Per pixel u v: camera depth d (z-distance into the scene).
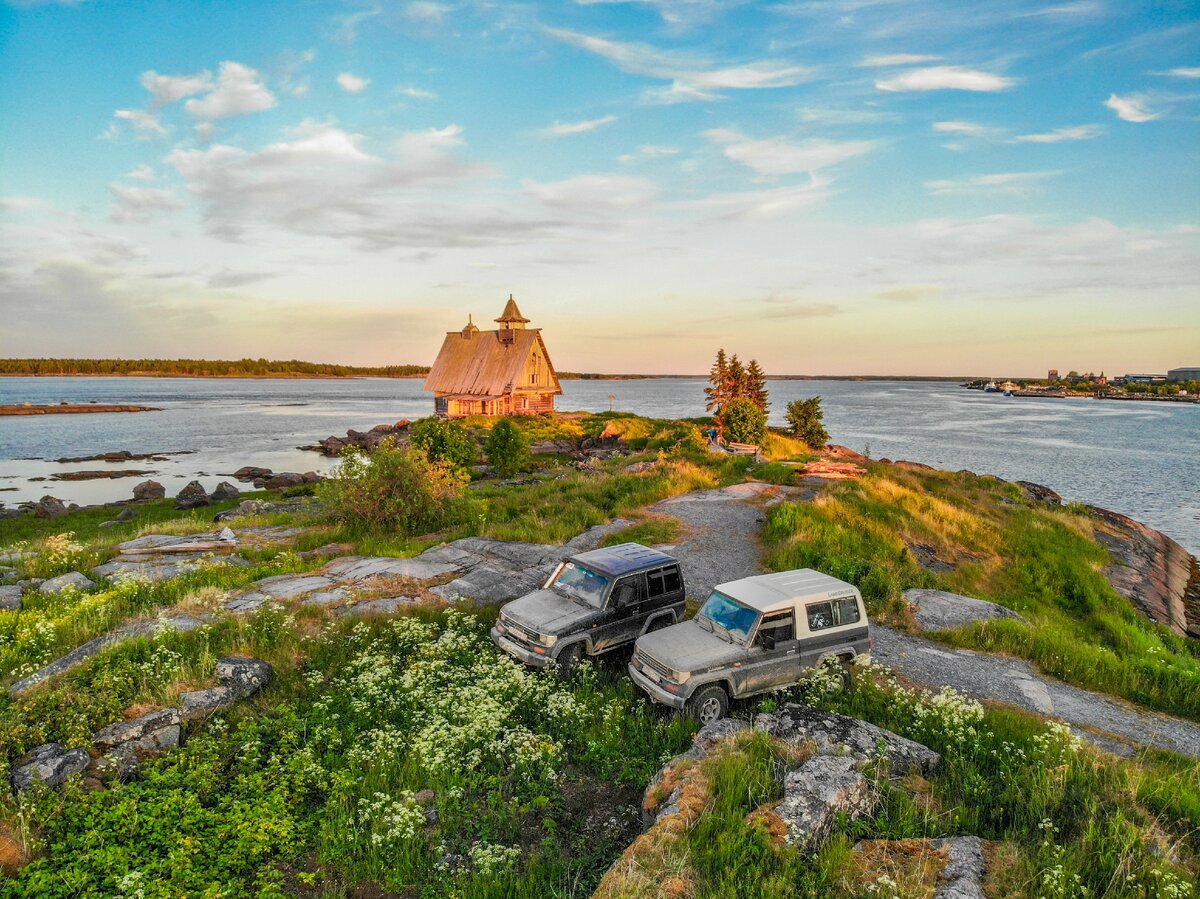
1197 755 9.75
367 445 70.38
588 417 73.06
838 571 17.47
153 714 8.95
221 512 33.69
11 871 6.40
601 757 8.92
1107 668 12.93
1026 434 109.56
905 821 6.80
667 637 10.71
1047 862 5.97
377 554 18.83
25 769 7.54
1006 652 13.66
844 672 11.03
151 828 7.08
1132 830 6.22
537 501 26.53
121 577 15.12
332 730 9.26
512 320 81.81
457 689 10.53
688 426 69.81
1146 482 62.06
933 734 9.37
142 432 90.75
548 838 7.20
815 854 6.19
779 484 29.80
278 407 155.62
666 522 22.23
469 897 6.35
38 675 10.12
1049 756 8.18
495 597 15.29
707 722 9.70
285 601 14.23
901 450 84.81
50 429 93.56
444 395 81.88
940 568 21.06
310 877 6.60
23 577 16.80
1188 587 29.30
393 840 7.15
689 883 5.73
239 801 7.64
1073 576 22.17
